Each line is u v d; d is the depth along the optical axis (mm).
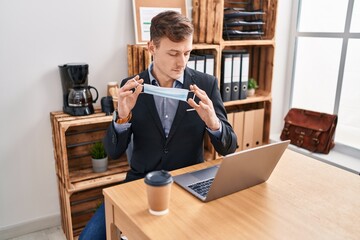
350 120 2664
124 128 1452
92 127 2258
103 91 2260
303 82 2990
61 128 1856
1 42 1900
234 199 1120
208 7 2340
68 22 2053
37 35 1983
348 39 2557
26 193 2176
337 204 1105
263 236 919
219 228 951
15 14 1902
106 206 1182
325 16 2717
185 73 1594
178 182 1226
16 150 2078
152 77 1555
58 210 2314
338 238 921
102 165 2152
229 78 2463
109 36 2195
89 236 1426
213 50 2348
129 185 1209
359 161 2496
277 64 2975
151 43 1435
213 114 1329
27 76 2010
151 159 1548
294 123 2779
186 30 1320
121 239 1325
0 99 1967
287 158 1498
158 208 1004
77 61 2129
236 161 1057
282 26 2898
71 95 1991
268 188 1208
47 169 2207
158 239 898
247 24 2436
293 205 1091
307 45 2895
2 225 2141
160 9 2303
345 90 2654
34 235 2203
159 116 1543
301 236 925
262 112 2760
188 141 1562
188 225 963
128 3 2209
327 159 2527
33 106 2066
